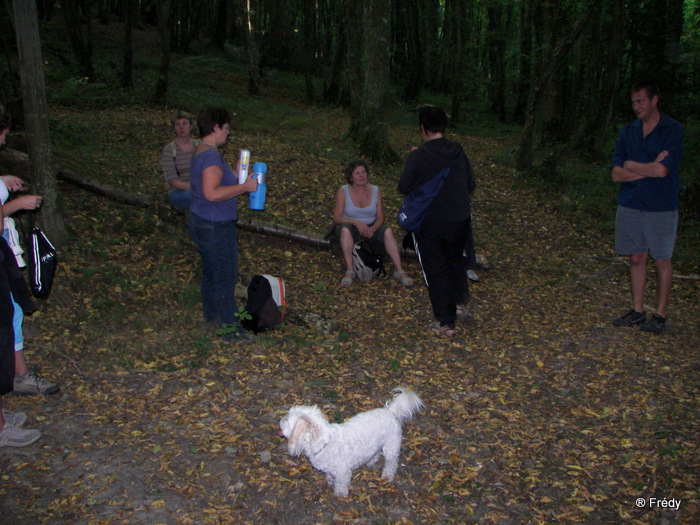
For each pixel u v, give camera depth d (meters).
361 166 6.04
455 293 4.90
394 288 6.08
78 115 11.66
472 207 9.43
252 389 3.86
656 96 4.54
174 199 6.30
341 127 15.36
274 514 2.77
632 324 5.11
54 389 3.62
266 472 3.06
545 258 7.29
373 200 6.26
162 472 3.00
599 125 14.53
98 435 3.26
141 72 19.08
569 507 2.87
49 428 3.29
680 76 14.17
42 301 4.64
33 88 4.96
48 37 19.94
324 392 3.87
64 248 5.37
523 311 5.55
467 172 4.73
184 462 3.09
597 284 6.36
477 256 6.78
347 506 2.85
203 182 4.01
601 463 3.21
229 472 3.04
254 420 3.52
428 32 28.67
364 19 10.79
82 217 6.08
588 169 13.16
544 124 16.89
